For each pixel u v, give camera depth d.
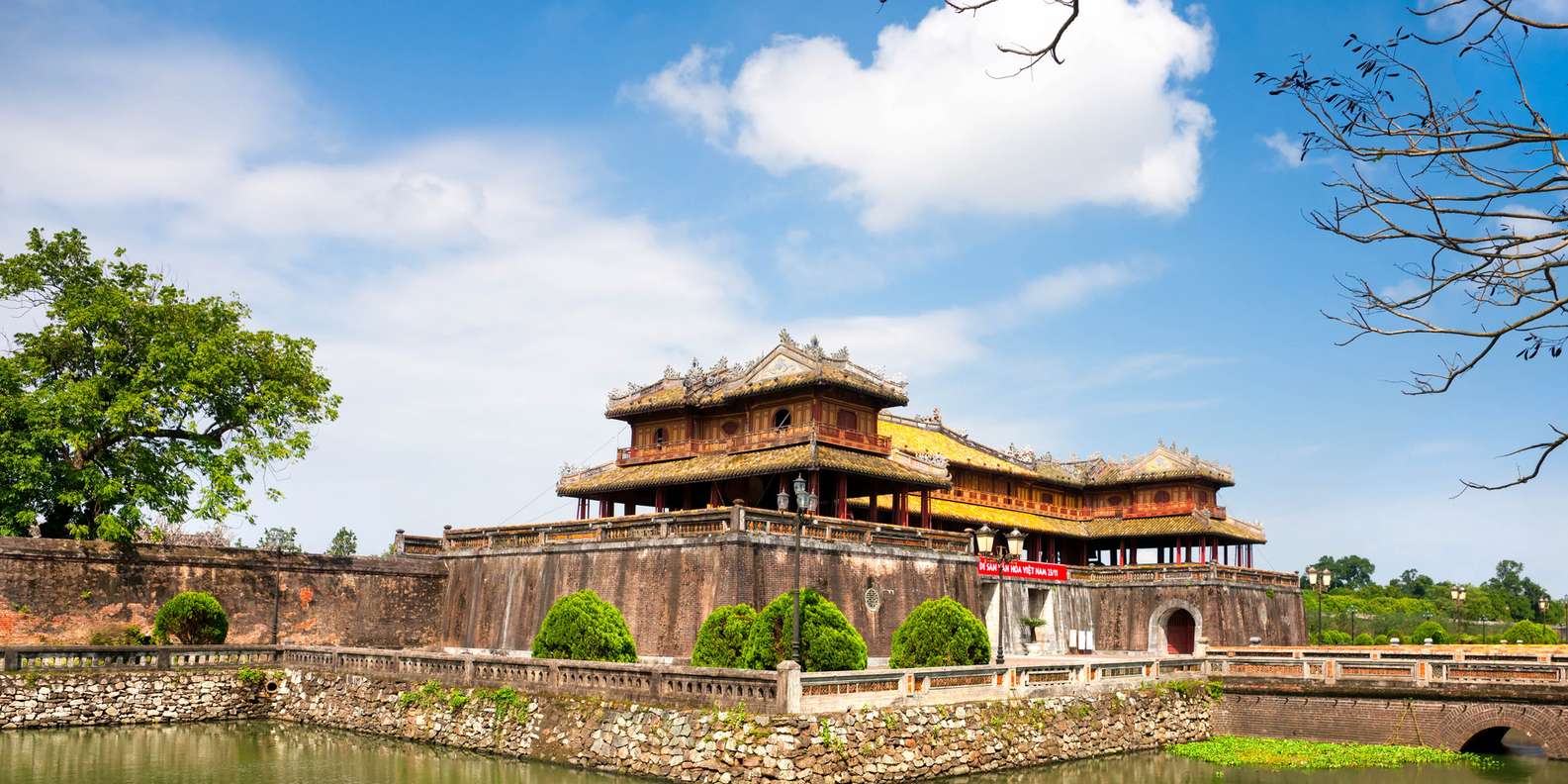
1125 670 40.19
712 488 54.84
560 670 34.31
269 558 48.22
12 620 41.47
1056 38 8.76
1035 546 74.69
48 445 45.47
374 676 39.31
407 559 53.00
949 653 35.31
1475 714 37.44
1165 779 33.06
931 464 57.38
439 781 29.92
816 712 29.25
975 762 32.50
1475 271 8.80
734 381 57.72
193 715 40.22
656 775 30.20
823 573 45.25
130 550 44.62
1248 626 67.00
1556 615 113.56
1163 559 79.00
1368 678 39.88
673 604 43.75
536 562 50.16
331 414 54.16
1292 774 34.09
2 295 48.06
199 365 48.72
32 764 31.16
